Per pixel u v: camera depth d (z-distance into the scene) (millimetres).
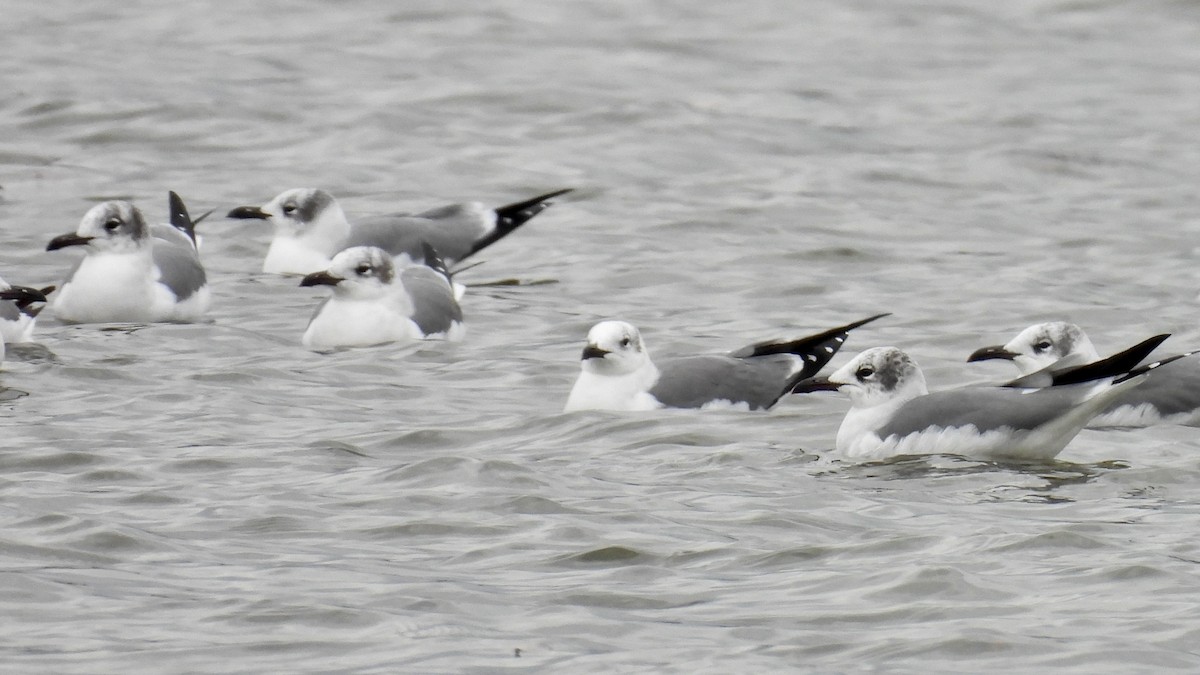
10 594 10820
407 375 17703
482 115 31516
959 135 31250
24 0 39000
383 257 19375
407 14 39250
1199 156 30234
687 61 36312
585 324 20266
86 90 31328
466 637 10211
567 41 37562
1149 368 14188
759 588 11133
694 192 27234
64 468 13734
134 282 20172
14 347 18375
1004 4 42500
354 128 30250
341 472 13820
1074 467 14195
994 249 24234
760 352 16688
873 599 10891
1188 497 13234
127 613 10555
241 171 27781
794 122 31750
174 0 39719
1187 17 41344
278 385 17062
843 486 13602
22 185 26359
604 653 9992
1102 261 23578
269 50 35469
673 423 15492
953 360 18438
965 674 9703
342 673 9664
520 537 12156
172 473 13680
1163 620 10422
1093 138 31250
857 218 25797
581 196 27000
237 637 10195
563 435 15148
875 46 38312
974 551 11781
